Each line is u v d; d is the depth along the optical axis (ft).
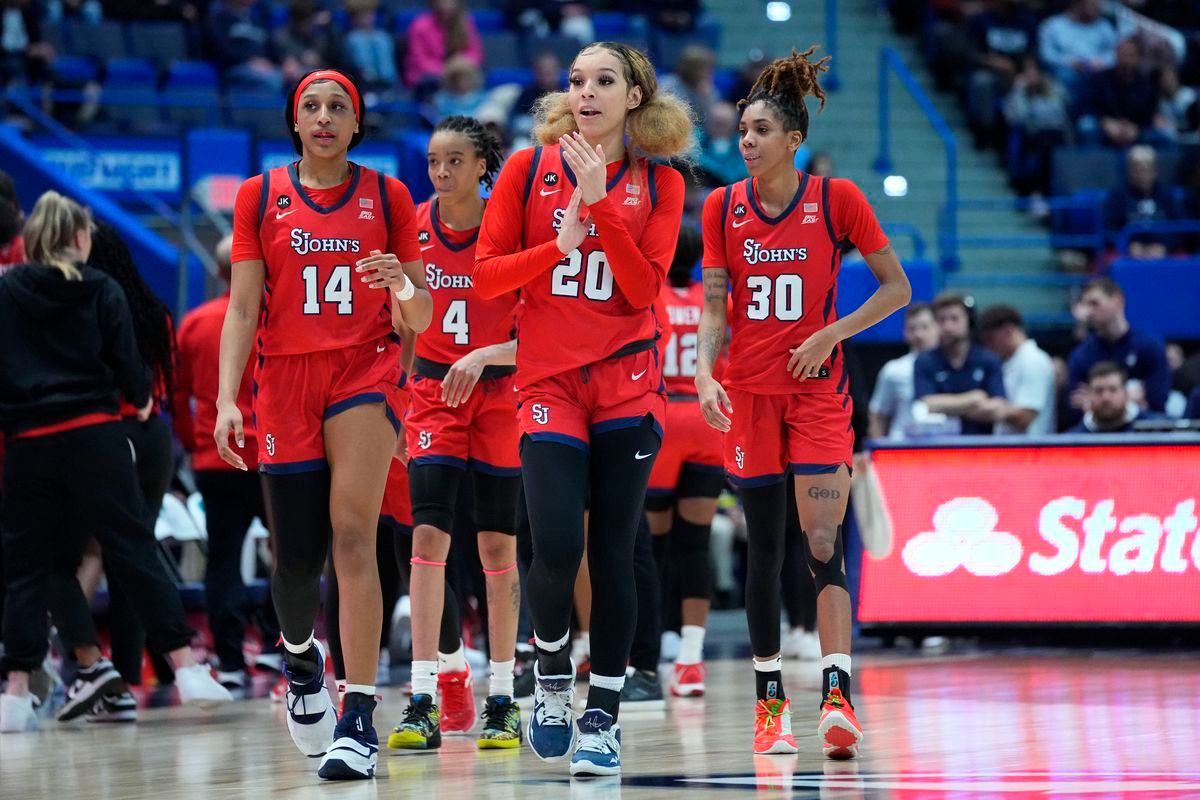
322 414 39.73
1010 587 76.02
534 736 38.17
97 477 55.93
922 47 156.04
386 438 39.91
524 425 38.40
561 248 37.40
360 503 39.68
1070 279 119.24
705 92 125.39
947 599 77.10
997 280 119.96
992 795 33.55
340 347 39.55
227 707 61.16
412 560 45.88
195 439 67.36
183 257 92.63
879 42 156.35
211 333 66.28
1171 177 135.85
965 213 136.36
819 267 42.29
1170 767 37.58
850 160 142.82
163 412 83.30
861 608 78.64
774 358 42.32
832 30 148.77
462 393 43.78
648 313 39.04
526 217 39.65
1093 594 74.38
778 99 42.09
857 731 39.91
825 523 41.73
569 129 39.47
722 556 107.14
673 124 38.88
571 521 37.14
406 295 39.52
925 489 78.33
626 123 39.32
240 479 66.95
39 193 94.12
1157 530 73.72
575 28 144.46
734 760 40.75
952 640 82.12
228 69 125.59
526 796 34.88
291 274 39.47
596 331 38.01
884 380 89.45
